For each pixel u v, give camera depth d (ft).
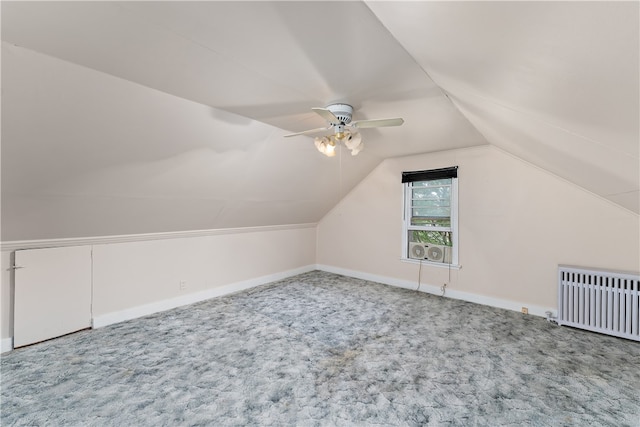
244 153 9.42
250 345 8.16
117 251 9.80
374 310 10.86
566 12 1.99
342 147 11.56
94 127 6.26
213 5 3.71
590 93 3.04
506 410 5.56
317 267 17.75
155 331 9.04
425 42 3.93
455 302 11.68
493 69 3.70
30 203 7.13
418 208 13.35
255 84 6.14
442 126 8.94
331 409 5.61
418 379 6.55
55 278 8.50
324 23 4.10
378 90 6.42
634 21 1.76
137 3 3.67
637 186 5.77
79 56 4.90
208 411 5.56
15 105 5.22
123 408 5.62
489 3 2.31
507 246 10.76
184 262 11.58
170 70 5.49
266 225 14.51
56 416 5.41
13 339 7.82
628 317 8.13
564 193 9.53
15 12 3.81
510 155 10.59
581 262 9.27
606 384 6.31
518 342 8.23
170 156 8.00
